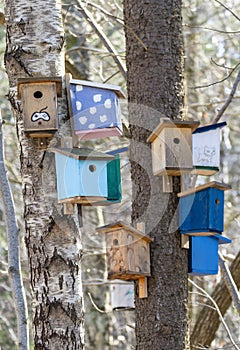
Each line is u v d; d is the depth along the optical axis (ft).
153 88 24.75
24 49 24.06
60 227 22.94
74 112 23.47
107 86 23.81
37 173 23.18
